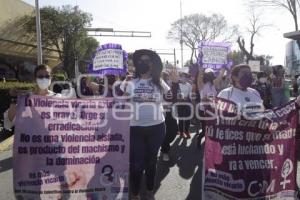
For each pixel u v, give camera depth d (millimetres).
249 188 5449
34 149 5211
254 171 5457
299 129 5625
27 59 40844
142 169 5996
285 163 5594
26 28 40406
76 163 5324
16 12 39219
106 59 10586
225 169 5402
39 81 5730
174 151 10102
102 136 5402
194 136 12250
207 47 10781
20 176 5176
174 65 11000
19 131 5176
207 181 5402
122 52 10602
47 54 45531
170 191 6887
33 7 44000
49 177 5238
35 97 5207
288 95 13297
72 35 44625
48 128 5238
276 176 5547
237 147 5406
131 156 5977
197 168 8406
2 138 12859
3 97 14617
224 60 10820
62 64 46094
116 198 5441
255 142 5441
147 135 6043
